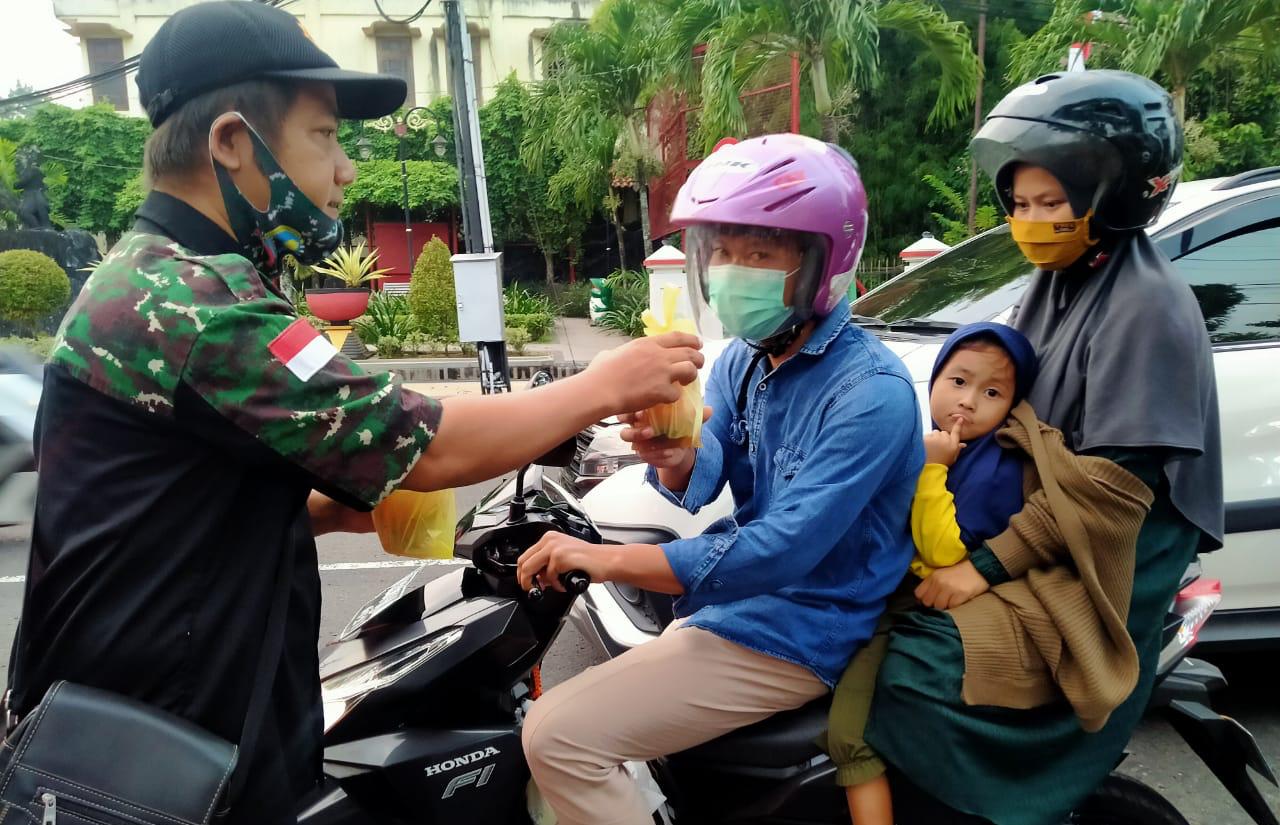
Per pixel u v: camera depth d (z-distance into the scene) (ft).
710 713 5.07
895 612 5.46
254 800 3.79
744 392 5.76
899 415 4.75
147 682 3.62
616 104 48.73
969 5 50.16
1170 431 4.72
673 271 28.17
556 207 65.16
